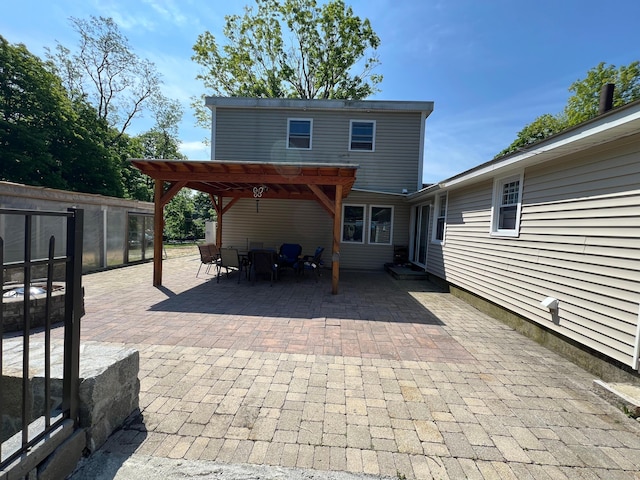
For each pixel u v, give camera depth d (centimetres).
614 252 302
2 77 1354
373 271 1005
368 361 326
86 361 208
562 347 364
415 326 452
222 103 1010
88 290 637
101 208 905
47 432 160
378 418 228
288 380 280
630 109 252
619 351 291
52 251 161
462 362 332
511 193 489
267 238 1043
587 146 333
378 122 1004
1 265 128
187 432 206
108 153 1758
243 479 169
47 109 1473
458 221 662
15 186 651
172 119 2534
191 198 3078
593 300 323
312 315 491
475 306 579
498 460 190
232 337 383
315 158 1016
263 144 1025
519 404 252
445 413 237
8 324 382
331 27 1642
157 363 307
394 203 1009
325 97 1822
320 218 1034
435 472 179
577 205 352
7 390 196
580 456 195
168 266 1012
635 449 203
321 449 194
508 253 478
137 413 225
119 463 178
